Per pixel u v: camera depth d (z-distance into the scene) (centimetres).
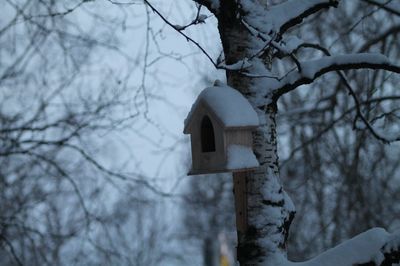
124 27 739
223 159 429
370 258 379
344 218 924
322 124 893
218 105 432
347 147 922
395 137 615
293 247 1102
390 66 420
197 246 2256
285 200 435
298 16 435
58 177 916
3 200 908
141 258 1457
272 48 454
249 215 428
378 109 873
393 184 1008
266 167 431
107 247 890
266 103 434
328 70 425
